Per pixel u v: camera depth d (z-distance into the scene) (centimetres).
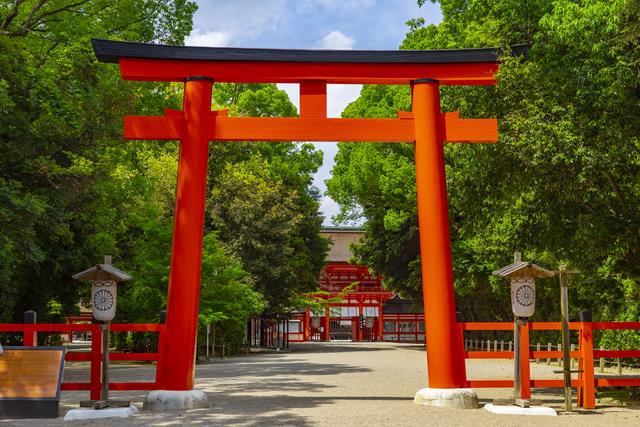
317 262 4862
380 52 1285
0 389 1082
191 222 1220
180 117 1261
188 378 1189
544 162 1268
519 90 1352
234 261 3603
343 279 7188
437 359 1220
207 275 3039
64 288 2595
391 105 4006
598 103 1291
